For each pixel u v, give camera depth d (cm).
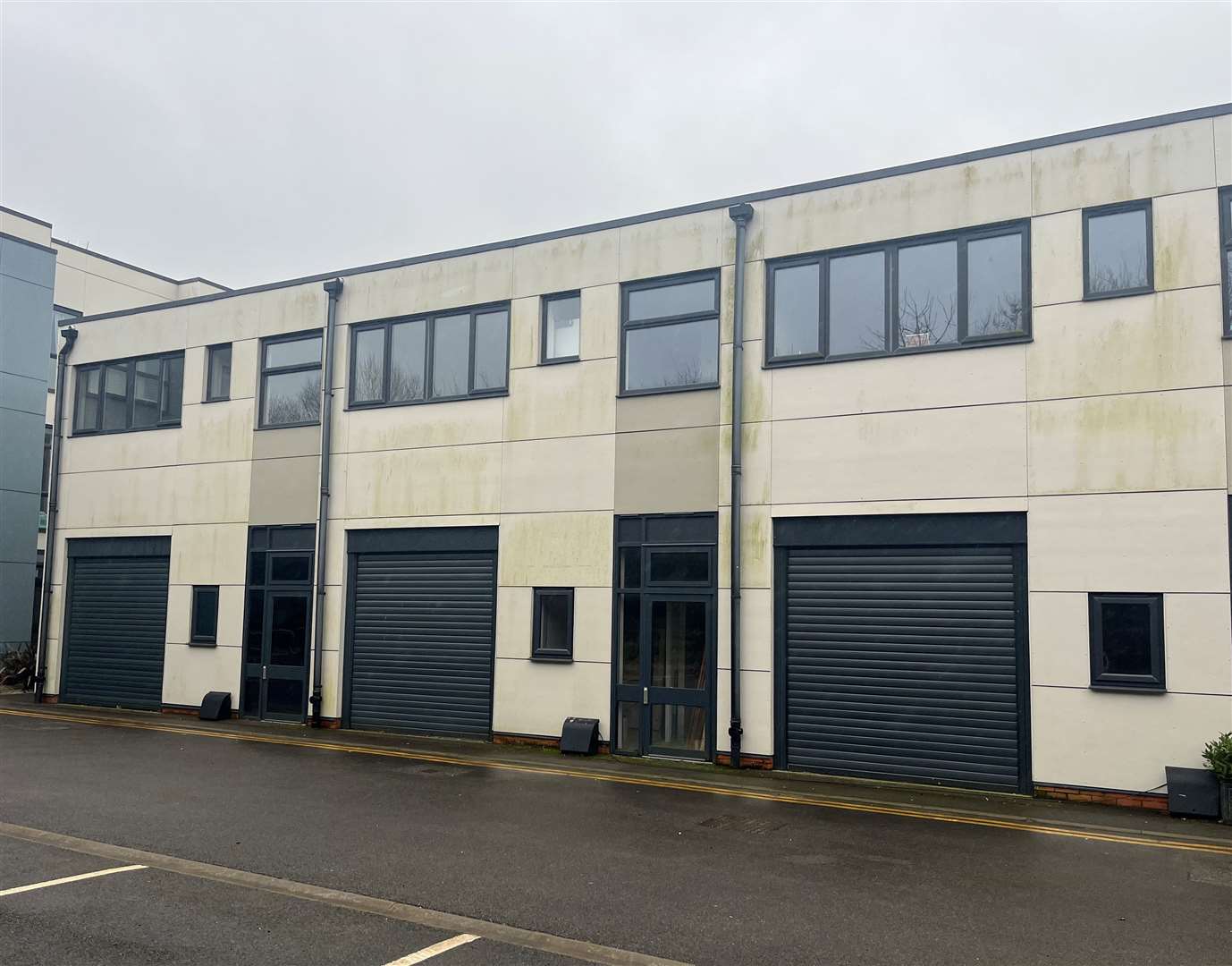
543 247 1691
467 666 1698
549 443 1648
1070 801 1225
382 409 1825
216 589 1983
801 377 1450
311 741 1652
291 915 726
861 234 1432
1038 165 1328
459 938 684
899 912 757
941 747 1325
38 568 2798
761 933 705
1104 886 841
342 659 1820
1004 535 1308
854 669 1391
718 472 1499
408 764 1433
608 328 1617
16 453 2656
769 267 1498
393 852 915
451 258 1783
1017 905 783
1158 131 1264
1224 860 942
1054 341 1296
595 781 1310
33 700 2239
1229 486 1188
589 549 1591
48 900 750
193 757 1463
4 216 3058
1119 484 1243
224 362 2055
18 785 1210
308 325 1931
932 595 1352
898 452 1377
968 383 1342
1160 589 1207
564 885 815
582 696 1572
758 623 1442
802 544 1431
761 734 1427
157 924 700
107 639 2133
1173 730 1182
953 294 1372
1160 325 1241
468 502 1716
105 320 2217
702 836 999
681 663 1505
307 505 1889
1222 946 696
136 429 2138
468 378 1750
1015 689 1289
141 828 992
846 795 1249
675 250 1572
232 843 936
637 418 1575
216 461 2014
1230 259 1220
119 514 2139
